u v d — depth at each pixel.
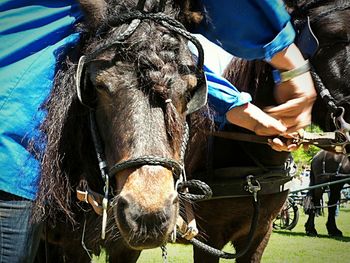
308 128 1.48
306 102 1.28
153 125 0.88
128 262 1.42
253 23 1.14
